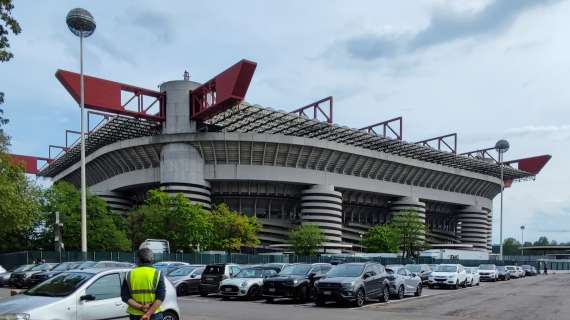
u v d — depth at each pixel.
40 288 10.99
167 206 61.41
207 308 20.05
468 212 119.25
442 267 36.75
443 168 107.38
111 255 48.50
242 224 69.94
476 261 78.06
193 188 79.06
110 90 71.50
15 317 9.50
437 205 115.88
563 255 146.00
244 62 65.88
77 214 61.66
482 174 118.12
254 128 84.50
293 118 78.00
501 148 83.31
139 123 80.94
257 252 86.69
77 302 10.41
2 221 26.91
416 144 94.50
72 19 34.19
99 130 84.38
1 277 33.06
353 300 20.92
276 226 90.44
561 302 24.02
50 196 61.53
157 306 7.41
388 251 84.06
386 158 95.56
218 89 71.19
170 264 32.22
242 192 86.25
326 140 85.88
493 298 26.31
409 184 103.56
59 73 67.06
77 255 48.06
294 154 84.12
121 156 86.38
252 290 24.17
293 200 91.38
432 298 26.20
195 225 59.84
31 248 62.38
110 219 64.50
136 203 94.88
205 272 26.48
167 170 79.12
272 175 83.12
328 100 81.69
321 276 23.78
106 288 11.05
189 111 79.62
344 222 100.88
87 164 96.81
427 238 103.94
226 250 69.75
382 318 17.09
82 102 34.47
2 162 25.20
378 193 98.50
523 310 20.30
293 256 67.19
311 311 19.25
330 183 88.69
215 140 79.06
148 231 60.47
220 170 81.75
